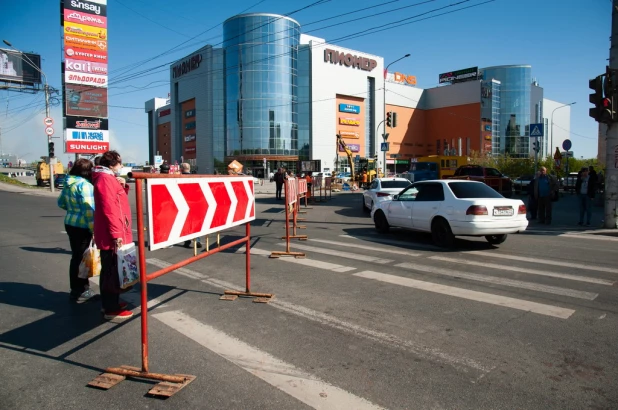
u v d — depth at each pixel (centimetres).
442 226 931
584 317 478
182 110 7850
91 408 305
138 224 344
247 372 356
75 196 536
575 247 935
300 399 312
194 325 465
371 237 1090
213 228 468
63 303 554
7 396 323
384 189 1609
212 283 640
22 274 715
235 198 526
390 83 7838
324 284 628
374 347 403
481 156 6159
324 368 361
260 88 6266
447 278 658
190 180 419
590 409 296
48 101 3391
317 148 6731
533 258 812
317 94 6731
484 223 868
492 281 638
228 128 6481
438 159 3428
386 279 654
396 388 327
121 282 454
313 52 6675
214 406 305
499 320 470
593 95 1162
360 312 502
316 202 2356
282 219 1527
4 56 4434
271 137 6322
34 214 1711
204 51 7031
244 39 6241
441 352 390
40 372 362
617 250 897
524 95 7650
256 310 513
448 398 311
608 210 1197
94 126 3553
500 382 334
